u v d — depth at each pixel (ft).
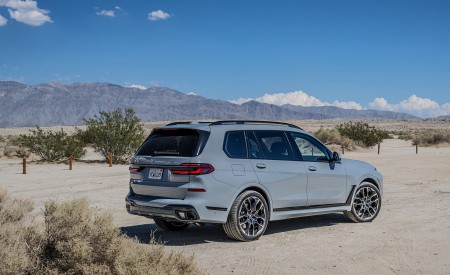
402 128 634.84
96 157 102.68
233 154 24.90
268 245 24.04
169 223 27.71
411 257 21.70
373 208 31.17
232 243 24.45
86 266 14.26
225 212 24.04
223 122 25.80
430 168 72.74
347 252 22.61
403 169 71.15
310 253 22.39
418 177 60.03
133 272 14.32
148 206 24.36
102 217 16.28
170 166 23.90
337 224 29.96
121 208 35.86
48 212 16.01
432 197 42.11
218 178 23.81
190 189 23.29
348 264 20.53
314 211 28.14
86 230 15.35
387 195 43.57
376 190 31.32
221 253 22.31
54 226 15.39
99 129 89.61
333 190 29.12
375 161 87.04
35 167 78.54
